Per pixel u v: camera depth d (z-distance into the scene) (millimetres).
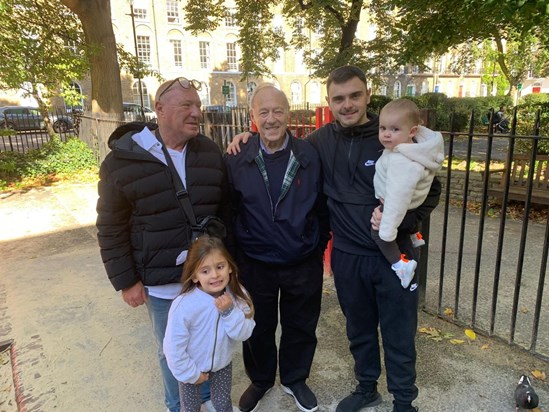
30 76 10367
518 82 22797
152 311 2059
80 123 12281
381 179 1911
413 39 6832
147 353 2990
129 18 33312
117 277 1928
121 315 3537
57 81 11430
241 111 4996
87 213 6770
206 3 17625
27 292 4008
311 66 19016
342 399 2434
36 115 19219
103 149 9836
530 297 3564
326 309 3498
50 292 3998
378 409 2346
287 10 18422
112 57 10711
